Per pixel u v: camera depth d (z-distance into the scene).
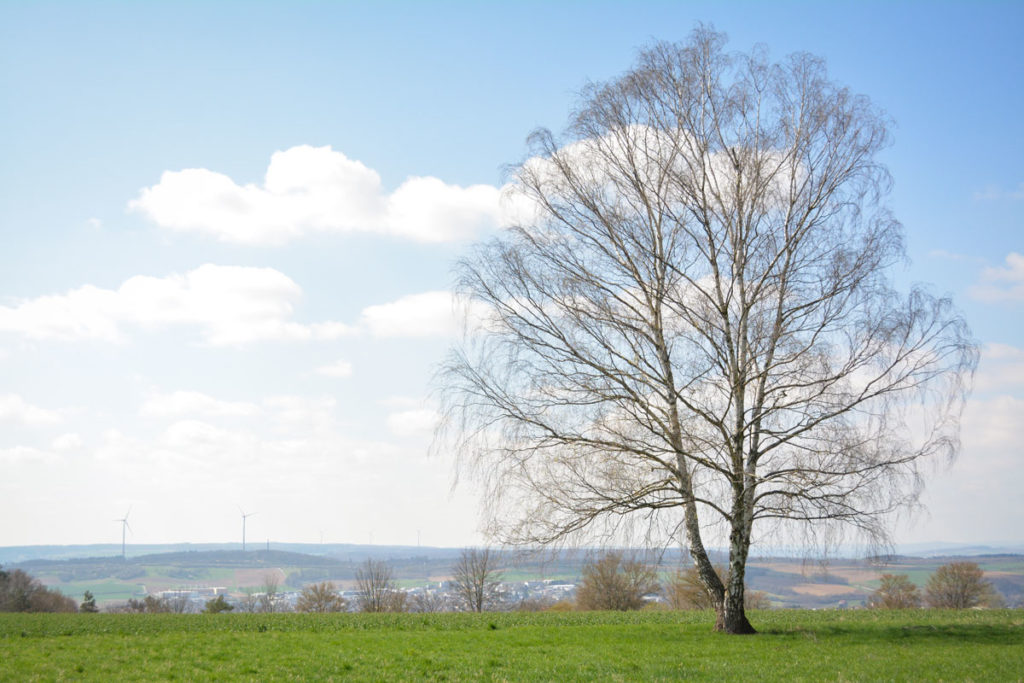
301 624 39.91
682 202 28.28
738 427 26.88
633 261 28.77
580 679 21.34
